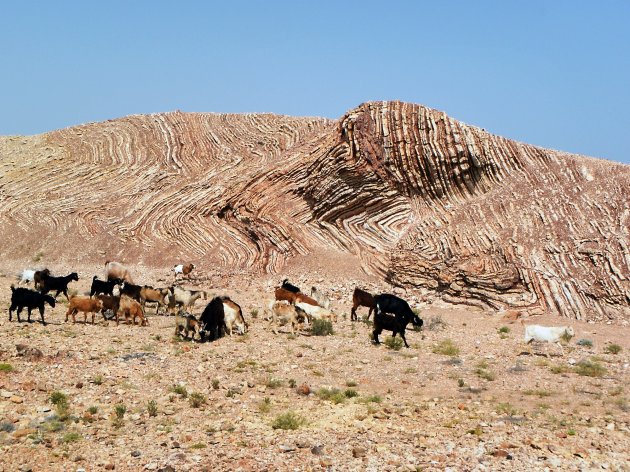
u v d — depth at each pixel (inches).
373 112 1493.6
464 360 687.7
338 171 1429.6
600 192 1240.8
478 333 874.1
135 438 417.1
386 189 1428.4
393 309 764.6
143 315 812.0
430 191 1422.2
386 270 1285.7
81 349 647.1
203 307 982.4
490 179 1405.0
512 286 1083.3
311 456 390.9
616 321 971.3
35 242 1708.9
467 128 1425.9
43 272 1075.9
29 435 410.9
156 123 2198.6
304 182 1499.8
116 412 460.1
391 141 1440.7
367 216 1430.9
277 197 1519.4
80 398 494.6
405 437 428.1
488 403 524.1
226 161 1909.4
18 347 613.3
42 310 789.2
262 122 2128.4
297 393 538.9
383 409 493.4
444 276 1148.5
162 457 384.2
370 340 778.8
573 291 1038.4
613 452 400.2
